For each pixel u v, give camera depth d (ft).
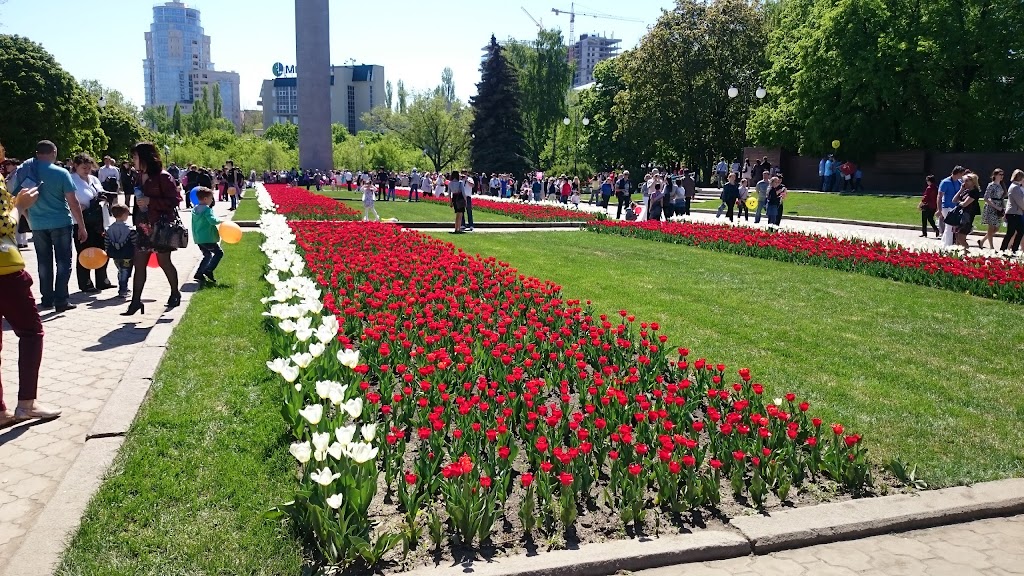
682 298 37.42
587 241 65.46
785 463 16.61
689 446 16.02
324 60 190.08
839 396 22.25
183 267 44.39
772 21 198.70
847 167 134.51
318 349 18.72
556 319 28.48
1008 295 37.88
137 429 17.76
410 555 13.28
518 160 217.56
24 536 13.51
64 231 31.58
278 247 35.53
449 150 281.33
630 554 13.37
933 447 18.57
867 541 14.53
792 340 28.94
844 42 140.05
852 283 42.88
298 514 13.43
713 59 168.86
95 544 12.86
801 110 150.51
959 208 54.19
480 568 12.80
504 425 16.84
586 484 15.55
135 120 242.17
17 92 151.94
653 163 199.62
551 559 13.15
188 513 14.08
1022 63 131.44
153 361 23.08
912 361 26.30
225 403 19.81
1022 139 136.26
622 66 182.70
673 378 23.47
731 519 14.87
